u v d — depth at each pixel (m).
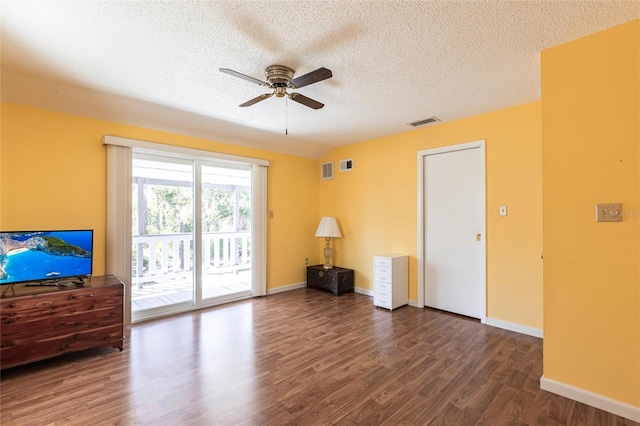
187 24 1.91
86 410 1.92
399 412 1.92
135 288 3.70
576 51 2.02
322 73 2.10
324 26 1.92
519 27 1.92
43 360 2.58
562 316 2.07
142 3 1.70
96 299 2.69
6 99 2.76
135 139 3.49
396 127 4.07
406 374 2.37
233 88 2.86
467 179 3.71
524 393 2.11
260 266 4.64
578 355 2.01
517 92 2.93
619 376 1.88
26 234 2.61
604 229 1.92
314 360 2.60
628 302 1.85
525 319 3.20
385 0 1.68
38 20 1.85
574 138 2.02
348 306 4.16
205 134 4.01
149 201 3.78
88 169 3.21
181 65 2.43
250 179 4.73
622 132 1.86
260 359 2.62
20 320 2.37
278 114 3.58
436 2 1.70
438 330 3.28
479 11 1.77
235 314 3.82
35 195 2.91
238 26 1.92
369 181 4.79
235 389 2.17
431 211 4.06
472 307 3.68
